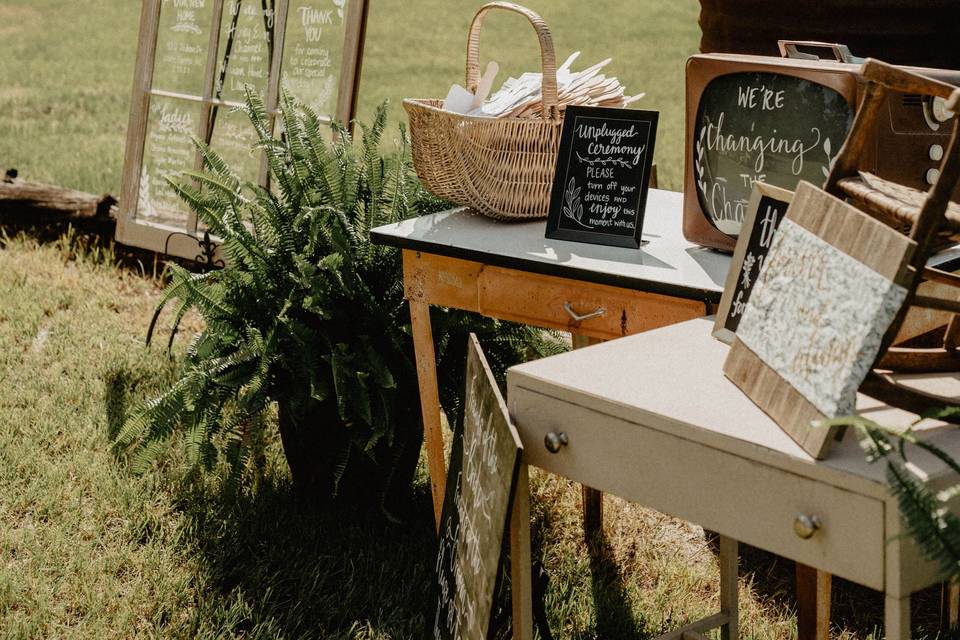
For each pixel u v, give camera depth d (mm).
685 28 13906
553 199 2596
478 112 2701
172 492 3295
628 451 1734
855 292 1507
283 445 3246
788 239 1729
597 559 3066
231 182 3338
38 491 3242
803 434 1532
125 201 5391
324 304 2986
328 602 2789
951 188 1455
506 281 2486
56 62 11594
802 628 2299
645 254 2436
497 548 1847
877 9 3066
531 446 1893
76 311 4758
